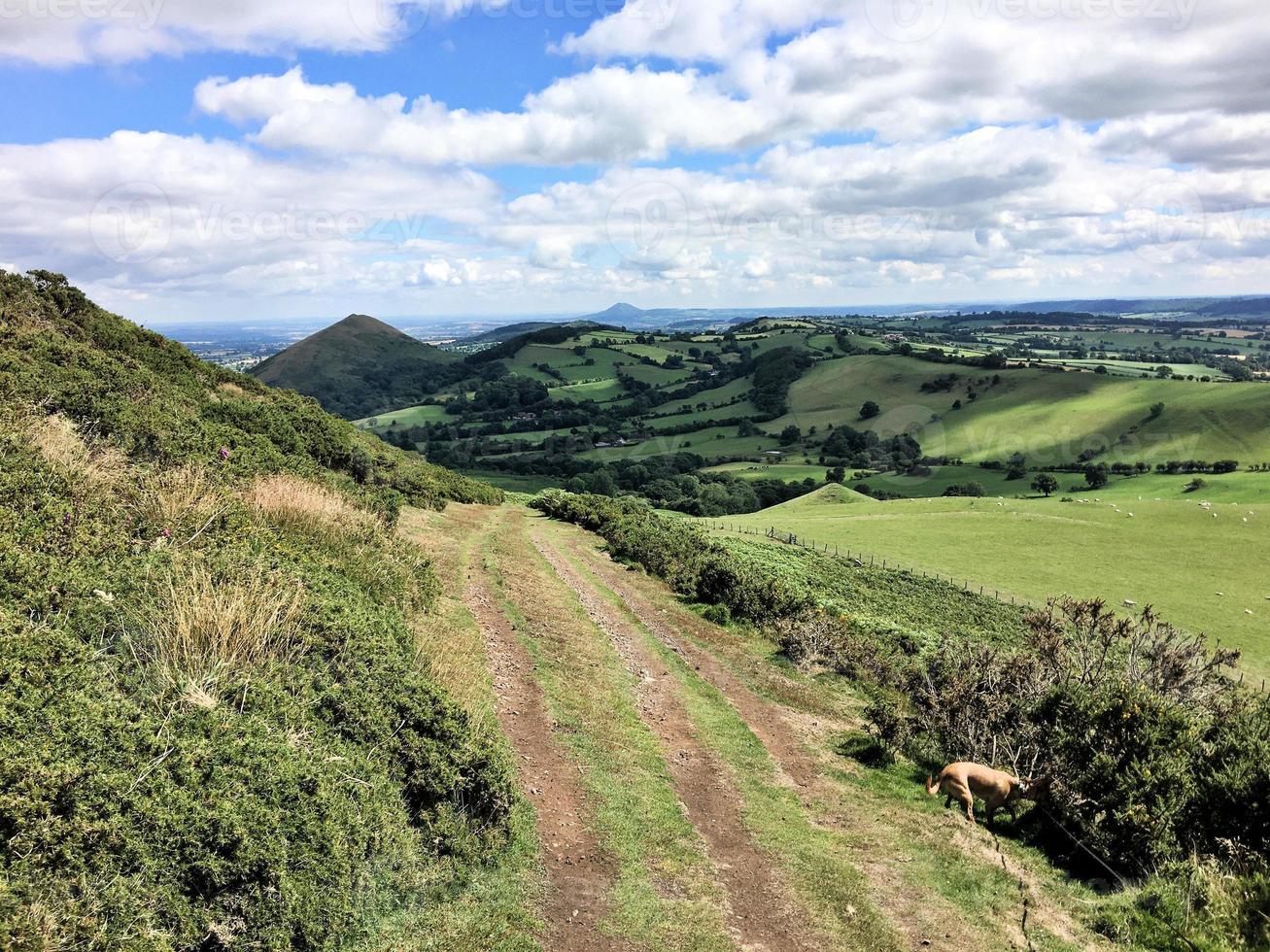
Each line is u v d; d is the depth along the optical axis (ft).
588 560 78.07
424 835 18.08
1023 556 171.83
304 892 13.79
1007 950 17.76
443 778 19.29
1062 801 24.64
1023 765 29.09
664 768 27.43
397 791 18.44
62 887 11.14
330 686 20.12
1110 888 21.59
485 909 16.55
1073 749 25.46
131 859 12.16
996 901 20.15
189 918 12.30
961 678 35.76
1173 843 21.70
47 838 11.29
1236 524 191.42
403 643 26.71
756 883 20.07
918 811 26.58
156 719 14.80
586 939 16.29
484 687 29.37
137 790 12.87
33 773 11.61
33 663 13.91
